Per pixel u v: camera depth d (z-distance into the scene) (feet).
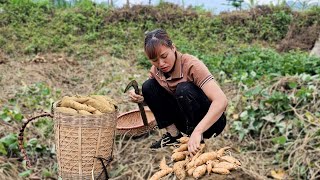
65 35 36.01
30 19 37.19
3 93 20.57
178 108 13.09
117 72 27.37
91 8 39.55
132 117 16.39
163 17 38.91
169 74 12.12
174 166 11.28
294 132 14.60
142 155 13.69
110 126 11.90
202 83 11.41
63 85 24.93
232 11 40.57
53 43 33.35
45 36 34.73
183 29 37.91
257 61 24.88
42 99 19.79
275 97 15.61
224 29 38.22
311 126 14.38
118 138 15.07
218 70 24.93
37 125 15.66
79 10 39.55
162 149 13.46
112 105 12.24
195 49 33.22
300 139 13.82
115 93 21.85
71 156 11.76
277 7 39.52
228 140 15.40
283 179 12.69
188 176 11.07
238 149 14.57
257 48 32.60
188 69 11.75
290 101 15.79
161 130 15.57
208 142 13.39
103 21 38.27
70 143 11.64
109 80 24.86
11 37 33.81
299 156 13.16
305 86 17.24
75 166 11.85
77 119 11.42
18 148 13.43
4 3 39.01
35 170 13.01
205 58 28.19
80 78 26.48
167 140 13.73
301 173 12.64
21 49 31.81
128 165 13.21
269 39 37.47
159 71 12.38
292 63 22.41
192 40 36.55
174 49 11.70
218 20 38.75
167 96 12.98
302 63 22.00
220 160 11.24
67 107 11.86
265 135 15.07
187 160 11.34
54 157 13.93
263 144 14.85
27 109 18.21
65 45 33.65
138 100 12.88
